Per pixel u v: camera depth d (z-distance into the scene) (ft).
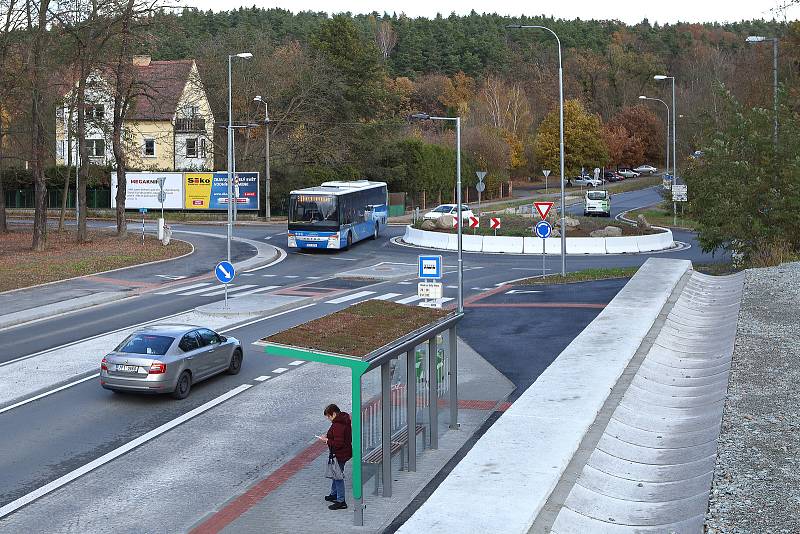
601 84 454.40
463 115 365.40
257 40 255.70
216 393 65.31
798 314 75.10
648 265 113.70
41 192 152.56
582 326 86.22
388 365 44.39
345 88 259.39
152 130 257.96
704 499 36.40
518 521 31.91
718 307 87.40
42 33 152.05
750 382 53.26
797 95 151.53
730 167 120.37
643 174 448.24
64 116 204.44
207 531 40.50
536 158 381.81
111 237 173.68
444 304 101.96
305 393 65.26
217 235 189.16
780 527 31.50
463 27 552.41
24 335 87.61
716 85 127.95
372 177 268.00
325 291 114.73
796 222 116.98
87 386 67.10
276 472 48.62
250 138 261.44
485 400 62.28
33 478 47.47
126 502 44.14
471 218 134.51
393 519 42.01
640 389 55.72
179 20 164.66
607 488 39.42
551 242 158.10
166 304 105.29
